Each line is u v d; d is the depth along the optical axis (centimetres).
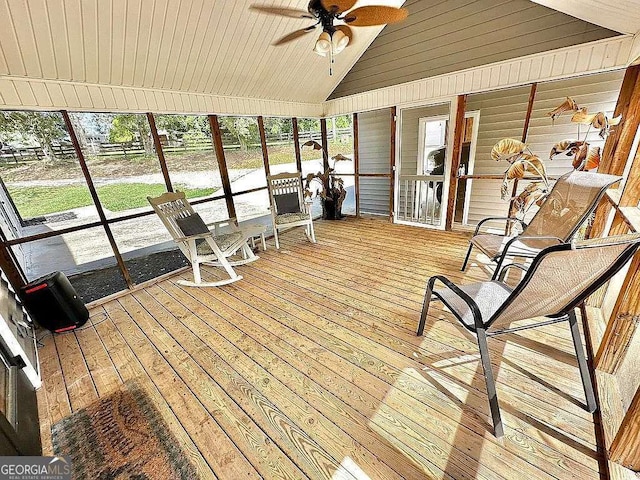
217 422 149
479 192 455
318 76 426
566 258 106
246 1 252
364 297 258
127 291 304
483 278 277
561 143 286
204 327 233
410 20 369
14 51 206
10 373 158
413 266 314
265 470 125
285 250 397
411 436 134
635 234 102
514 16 303
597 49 268
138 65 268
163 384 177
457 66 353
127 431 147
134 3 216
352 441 134
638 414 98
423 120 468
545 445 125
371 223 499
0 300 188
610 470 108
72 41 220
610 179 190
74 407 164
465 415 142
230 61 317
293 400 158
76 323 233
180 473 126
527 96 378
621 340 139
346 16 214
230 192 396
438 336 200
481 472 117
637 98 211
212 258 302
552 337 190
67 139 299
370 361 182
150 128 309
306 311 244
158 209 289
